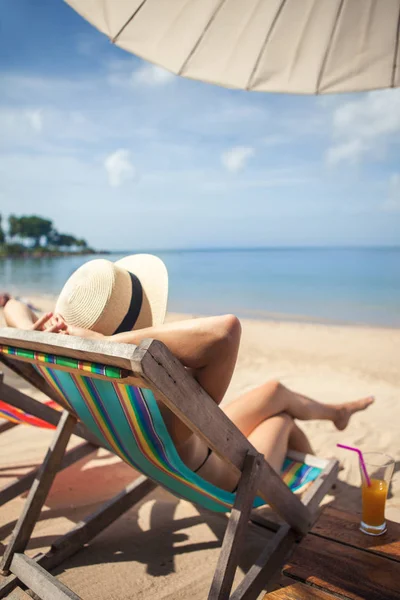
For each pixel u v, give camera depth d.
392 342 7.54
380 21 2.38
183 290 19.75
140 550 2.04
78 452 2.55
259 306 14.68
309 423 3.80
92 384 1.46
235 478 1.97
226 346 1.35
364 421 3.88
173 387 1.21
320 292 17.88
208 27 2.40
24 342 1.37
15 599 1.66
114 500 2.11
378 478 1.65
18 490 2.27
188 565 1.94
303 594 1.36
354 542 1.60
